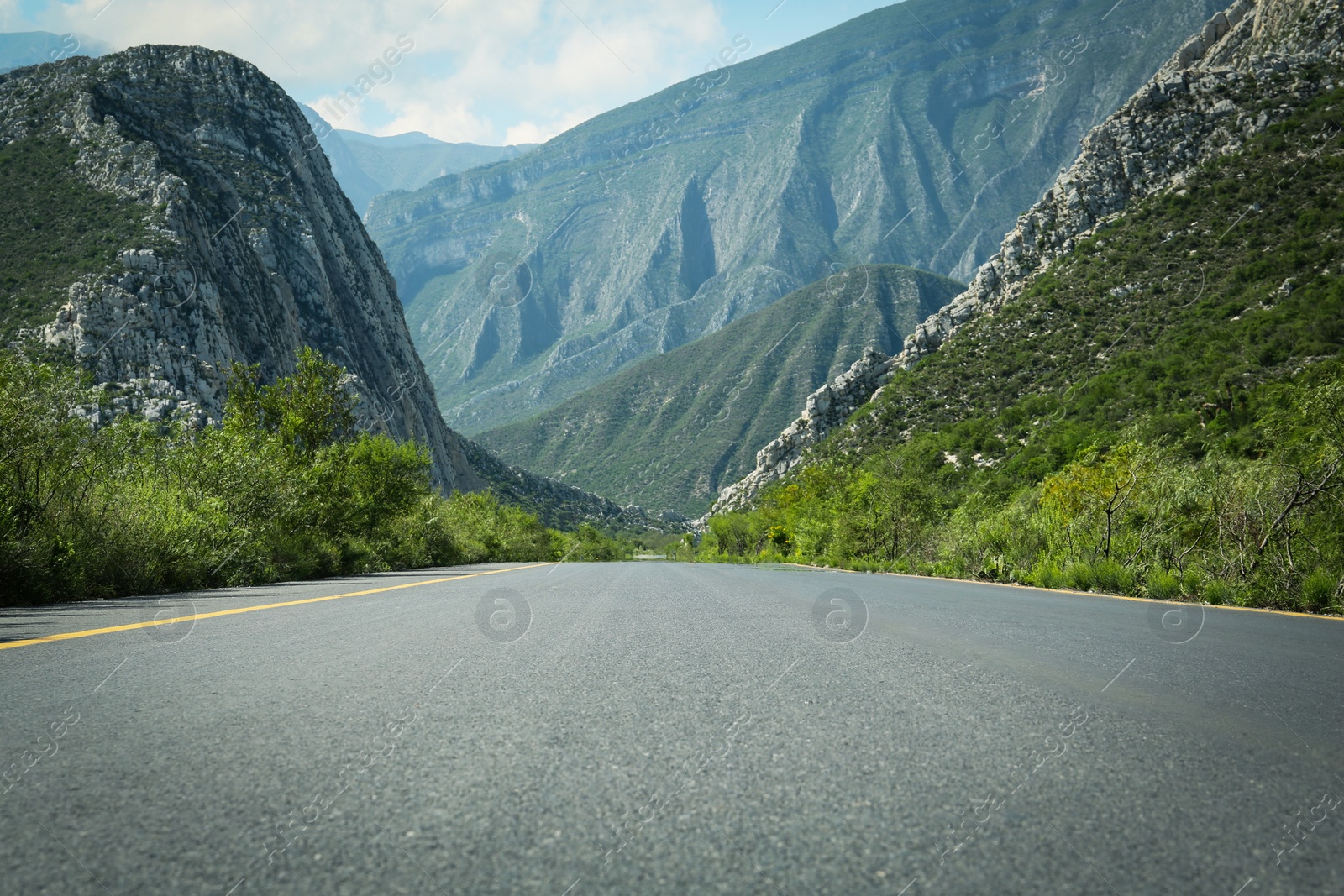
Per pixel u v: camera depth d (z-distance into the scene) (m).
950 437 58.59
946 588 11.74
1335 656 4.43
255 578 13.04
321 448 19.05
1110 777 2.03
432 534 28.59
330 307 83.81
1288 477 10.47
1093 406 49.62
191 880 1.32
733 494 109.75
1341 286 45.47
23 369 9.27
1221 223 60.72
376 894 1.28
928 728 2.57
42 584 8.25
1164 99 76.69
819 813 1.75
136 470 12.12
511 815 1.71
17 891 1.25
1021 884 1.35
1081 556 14.12
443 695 3.06
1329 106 62.78
